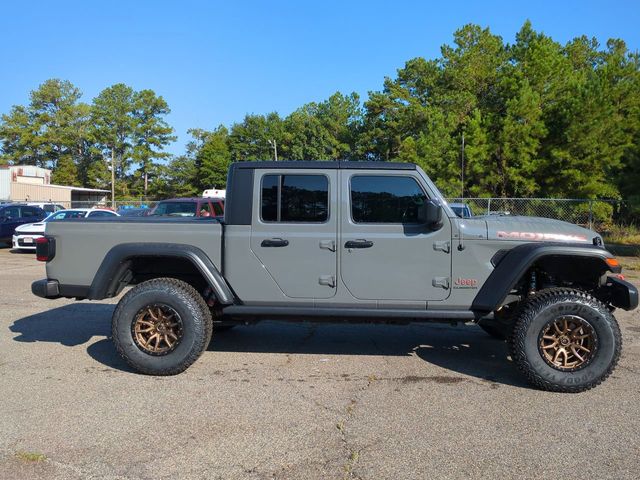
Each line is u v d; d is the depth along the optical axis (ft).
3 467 11.23
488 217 17.93
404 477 10.83
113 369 17.81
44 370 17.70
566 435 12.83
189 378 16.98
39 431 12.98
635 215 69.26
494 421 13.67
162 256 17.25
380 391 15.92
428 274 16.62
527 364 15.70
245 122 244.42
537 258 15.84
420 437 12.71
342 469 11.16
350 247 16.72
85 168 245.65
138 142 246.06
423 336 22.74
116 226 17.51
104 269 17.12
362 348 20.79
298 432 12.98
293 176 16.97
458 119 123.65
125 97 244.63
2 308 27.99
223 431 13.03
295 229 16.89
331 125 198.70
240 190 17.07
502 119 98.02
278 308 17.06
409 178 16.80
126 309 16.87
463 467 11.25
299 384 16.51
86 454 11.82
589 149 88.94
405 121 147.43
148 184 248.73
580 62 155.74
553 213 75.51
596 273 17.07
